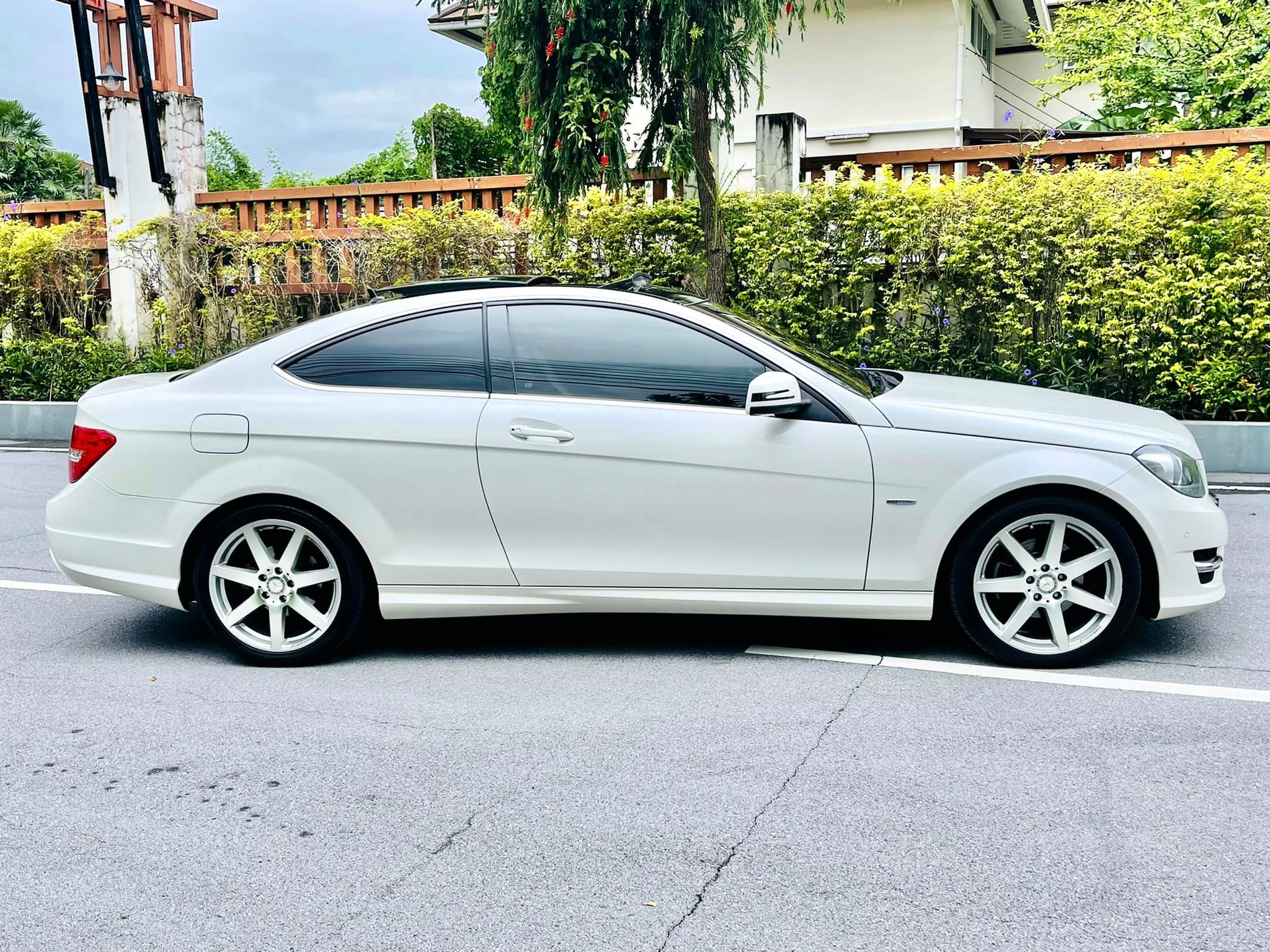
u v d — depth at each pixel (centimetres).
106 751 387
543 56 862
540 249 1059
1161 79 1694
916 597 439
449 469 449
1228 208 845
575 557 451
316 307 1159
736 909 279
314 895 292
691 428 441
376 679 455
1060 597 436
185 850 317
